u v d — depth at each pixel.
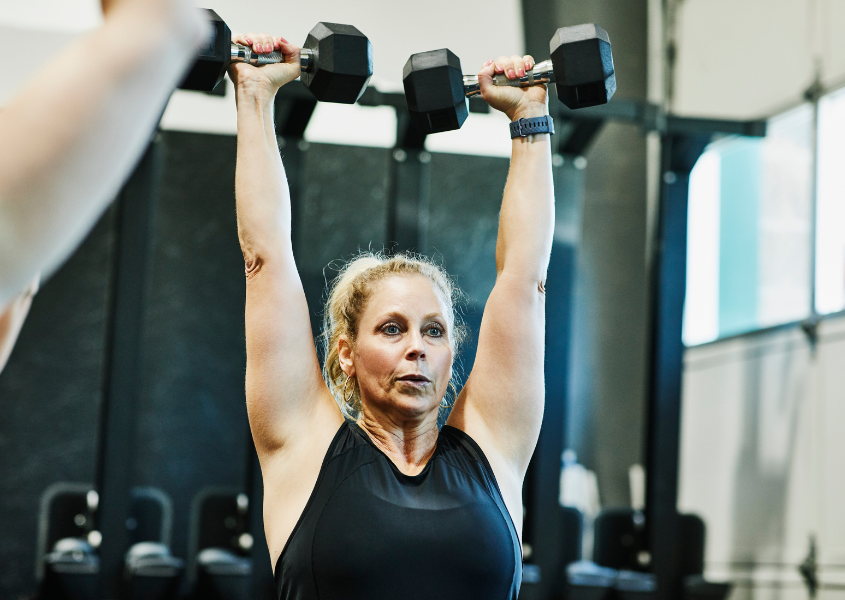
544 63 1.61
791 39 4.64
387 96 5.33
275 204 1.45
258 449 1.44
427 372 1.45
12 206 0.47
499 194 6.78
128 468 5.07
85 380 6.14
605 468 6.44
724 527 5.16
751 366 5.02
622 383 6.56
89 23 5.54
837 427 4.27
